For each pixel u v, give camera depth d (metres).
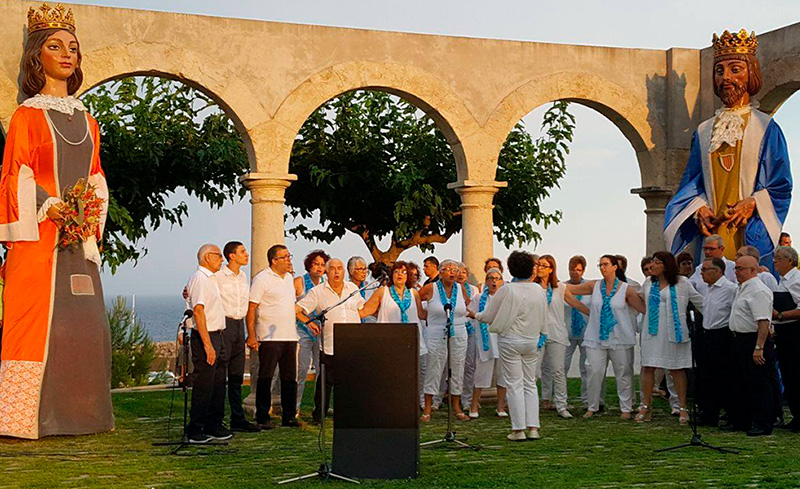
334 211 16.44
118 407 11.98
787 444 9.11
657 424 10.61
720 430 10.08
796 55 12.84
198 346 9.18
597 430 10.13
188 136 15.97
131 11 11.47
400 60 12.57
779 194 12.61
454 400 11.00
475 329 11.14
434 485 7.16
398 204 15.89
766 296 9.56
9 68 10.91
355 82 12.33
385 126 16.64
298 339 10.55
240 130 12.04
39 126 9.98
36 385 9.70
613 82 13.61
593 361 11.12
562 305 11.31
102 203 10.47
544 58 13.28
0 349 10.19
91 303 10.23
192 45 11.70
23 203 9.84
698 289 11.13
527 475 7.53
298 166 16.30
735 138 12.62
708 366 10.34
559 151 17.48
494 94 12.99
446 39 12.80
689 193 12.95
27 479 7.43
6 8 10.95
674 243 12.96
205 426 9.49
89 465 8.07
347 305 10.30
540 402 12.11
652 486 7.08
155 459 8.35
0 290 10.27
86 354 10.04
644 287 10.91
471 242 12.80
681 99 13.90
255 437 9.60
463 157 12.85
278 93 12.05
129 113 15.66
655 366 10.64
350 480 7.27
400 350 7.50
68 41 10.29
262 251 11.88
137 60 11.44
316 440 9.39
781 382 11.18
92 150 10.44
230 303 9.81
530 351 9.38
